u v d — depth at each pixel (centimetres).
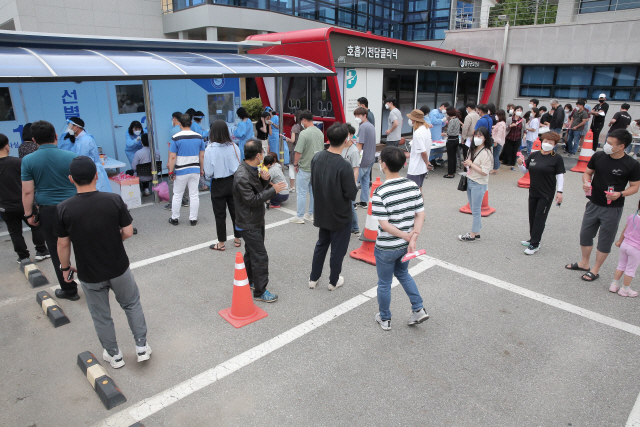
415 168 686
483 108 954
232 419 299
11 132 780
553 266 544
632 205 820
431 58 1434
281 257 571
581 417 299
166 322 420
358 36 1104
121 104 897
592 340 388
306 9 1758
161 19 1698
